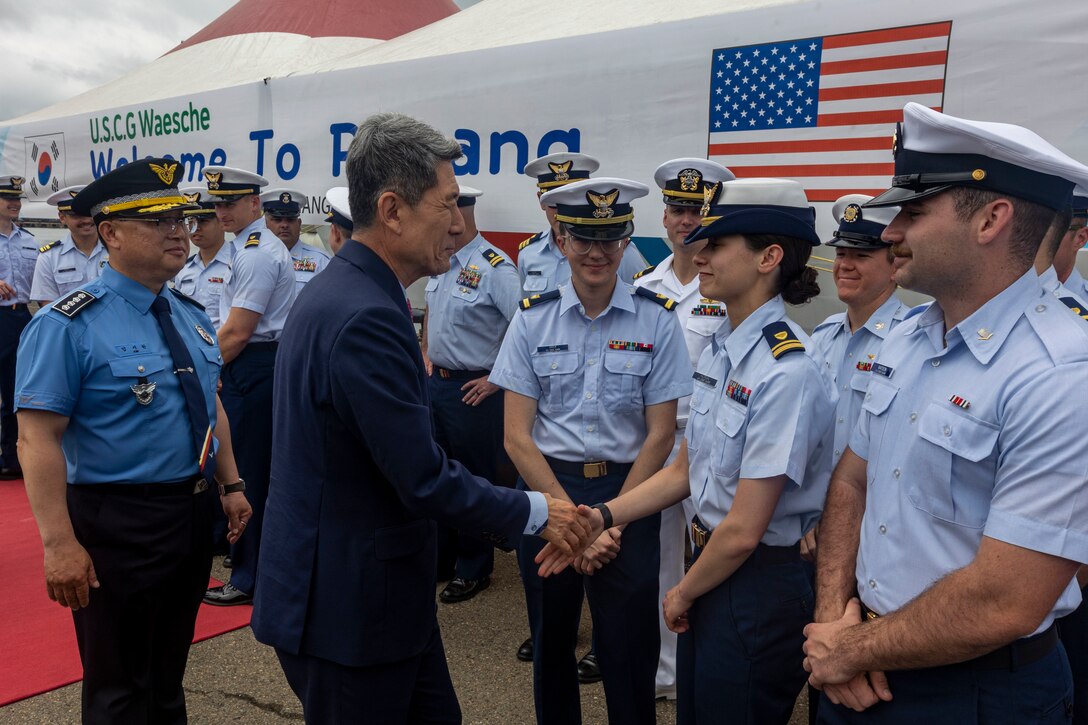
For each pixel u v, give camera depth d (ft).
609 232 7.17
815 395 5.22
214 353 7.84
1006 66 8.34
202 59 21.62
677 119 10.71
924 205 3.98
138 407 6.81
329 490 5.10
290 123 15.64
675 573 9.02
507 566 12.98
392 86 13.85
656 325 7.53
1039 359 3.75
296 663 5.30
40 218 22.74
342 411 4.92
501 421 11.88
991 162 3.77
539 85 12.03
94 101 22.35
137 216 6.77
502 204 12.76
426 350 13.70
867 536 4.53
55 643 10.46
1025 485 3.64
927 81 8.80
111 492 6.76
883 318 7.88
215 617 11.21
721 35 10.21
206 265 13.48
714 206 5.65
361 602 5.11
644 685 7.21
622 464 7.57
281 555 5.23
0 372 17.75
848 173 9.41
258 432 11.80
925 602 3.92
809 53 9.55
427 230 5.23
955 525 4.02
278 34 21.61
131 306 7.01
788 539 5.53
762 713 5.56
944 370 4.16
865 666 4.21
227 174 12.53
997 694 3.97
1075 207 7.06
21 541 14.08
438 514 5.10
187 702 9.03
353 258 5.26
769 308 5.59
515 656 9.98
